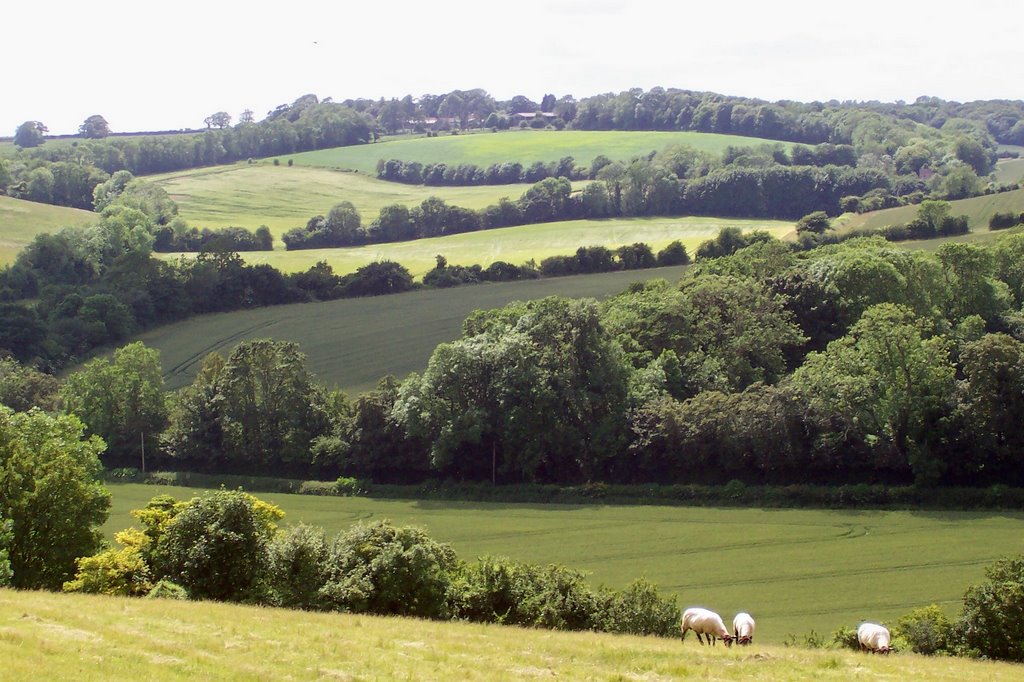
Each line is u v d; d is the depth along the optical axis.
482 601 52.53
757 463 101.62
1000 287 136.12
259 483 115.88
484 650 36.38
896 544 81.69
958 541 81.50
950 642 51.94
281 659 32.59
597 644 38.91
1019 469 94.31
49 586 59.12
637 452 107.56
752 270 152.88
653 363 121.38
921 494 93.00
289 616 41.59
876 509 92.56
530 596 53.06
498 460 113.25
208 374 129.38
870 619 66.00
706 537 86.81
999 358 95.00
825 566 77.31
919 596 70.00
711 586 74.19
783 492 97.00
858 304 132.00
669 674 33.88
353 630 38.69
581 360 117.12
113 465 124.94
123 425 125.81
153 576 51.84
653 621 52.47
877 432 98.94
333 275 182.75
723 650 38.72
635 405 114.19
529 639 39.41
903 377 98.75
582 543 86.88
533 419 111.12
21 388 134.88
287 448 118.19
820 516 91.19
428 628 41.16
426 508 103.12
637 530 90.31
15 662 28.27
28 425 67.50
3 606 35.91
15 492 60.88
